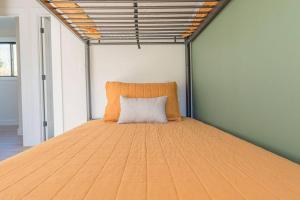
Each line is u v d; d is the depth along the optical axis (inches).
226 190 23.9
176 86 92.2
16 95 241.9
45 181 27.0
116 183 26.2
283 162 32.9
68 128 103.9
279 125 40.3
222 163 33.3
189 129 65.6
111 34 95.2
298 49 34.8
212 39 74.2
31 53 143.6
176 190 24.1
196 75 92.5
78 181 27.0
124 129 67.6
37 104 143.8
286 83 38.0
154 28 89.7
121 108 83.0
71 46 103.0
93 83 100.6
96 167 32.4
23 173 29.9
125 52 100.2
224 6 61.9
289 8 36.7
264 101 44.9
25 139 143.2
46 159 36.6
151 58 100.2
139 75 100.4
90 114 100.2
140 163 34.2
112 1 64.7
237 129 57.7
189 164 33.3
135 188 24.7
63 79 103.6
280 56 39.4
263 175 27.9
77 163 34.4
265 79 44.3
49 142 49.8
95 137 55.8
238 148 42.1
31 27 142.9
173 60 100.2
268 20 42.7
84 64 102.3
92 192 23.8
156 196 22.7
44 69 148.0
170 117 84.8
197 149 42.4
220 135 55.9
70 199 22.3
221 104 67.9
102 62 100.3
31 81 143.6
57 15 68.3
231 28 59.4
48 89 152.9
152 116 80.6
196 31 84.9
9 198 22.7
